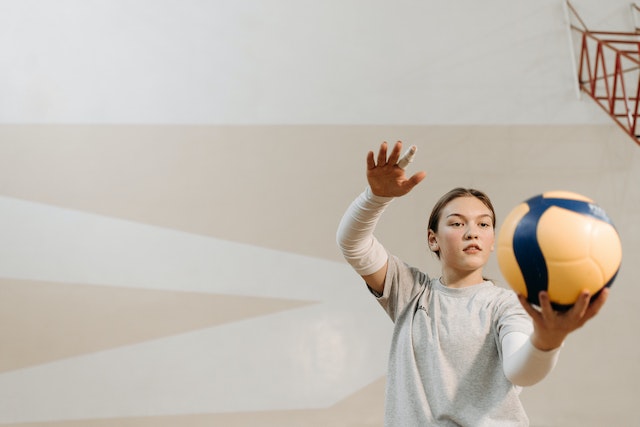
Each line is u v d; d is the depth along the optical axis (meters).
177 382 3.67
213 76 3.96
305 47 4.02
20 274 3.71
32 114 3.87
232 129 3.92
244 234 3.82
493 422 1.26
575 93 4.07
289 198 3.87
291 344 3.74
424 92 4.01
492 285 1.45
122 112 3.90
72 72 3.92
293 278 3.80
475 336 1.33
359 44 4.04
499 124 4.01
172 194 3.84
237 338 3.73
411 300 1.48
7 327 3.66
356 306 3.79
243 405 3.67
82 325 3.69
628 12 4.22
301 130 3.94
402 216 3.88
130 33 3.98
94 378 3.65
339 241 1.52
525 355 1.09
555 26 4.15
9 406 3.59
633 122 3.71
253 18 4.04
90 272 3.74
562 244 1.02
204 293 3.76
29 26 3.95
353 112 3.97
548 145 4.00
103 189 3.83
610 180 3.99
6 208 3.77
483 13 4.13
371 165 1.36
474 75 4.05
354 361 3.74
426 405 1.32
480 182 3.94
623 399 3.77
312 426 3.67
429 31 4.08
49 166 3.83
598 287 1.02
